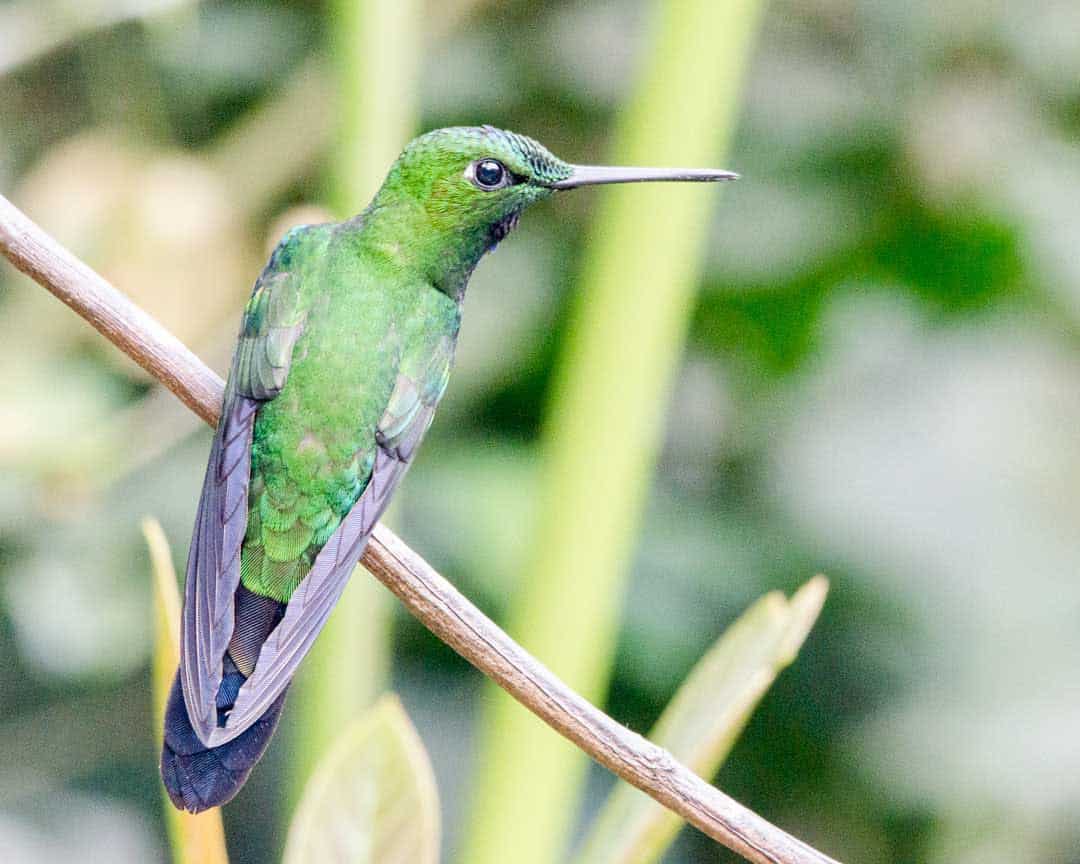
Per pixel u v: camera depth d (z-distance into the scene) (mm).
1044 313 11023
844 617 10820
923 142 10516
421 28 10523
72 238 9484
